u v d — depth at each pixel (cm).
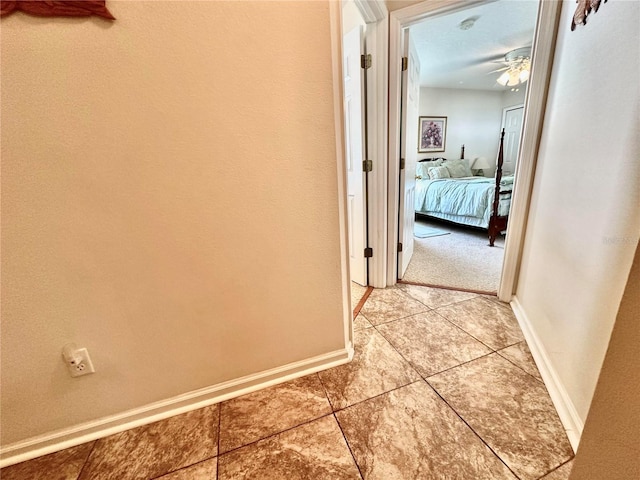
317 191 121
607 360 56
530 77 158
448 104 571
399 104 202
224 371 126
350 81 199
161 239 103
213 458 101
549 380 122
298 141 112
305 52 105
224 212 108
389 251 228
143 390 115
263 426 112
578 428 97
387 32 182
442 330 169
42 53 78
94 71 83
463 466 92
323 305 135
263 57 99
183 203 102
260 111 104
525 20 279
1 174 83
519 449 96
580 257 104
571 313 108
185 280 110
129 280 103
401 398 121
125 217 97
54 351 100
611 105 89
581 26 113
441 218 432
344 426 110
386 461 96
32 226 89
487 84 539
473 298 207
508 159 605
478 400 117
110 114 87
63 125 84
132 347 110
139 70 87
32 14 75
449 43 333
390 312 193
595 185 96
